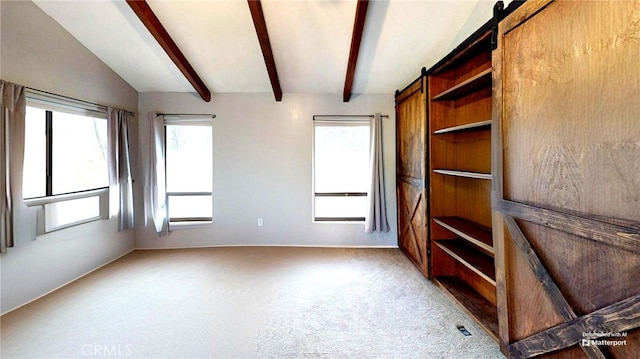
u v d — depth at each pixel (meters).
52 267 2.77
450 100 2.91
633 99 0.98
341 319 2.26
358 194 4.27
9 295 2.37
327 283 2.94
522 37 1.49
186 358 1.82
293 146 4.20
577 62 1.18
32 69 2.54
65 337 2.02
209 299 2.59
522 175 1.52
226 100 4.14
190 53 3.25
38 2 2.53
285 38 2.95
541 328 1.44
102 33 2.92
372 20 2.66
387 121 4.16
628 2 0.98
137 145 4.04
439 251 2.99
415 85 3.25
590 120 1.13
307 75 3.66
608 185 1.07
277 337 2.03
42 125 2.72
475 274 2.66
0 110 2.25
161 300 2.57
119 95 3.66
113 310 2.39
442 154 2.95
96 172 3.36
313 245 4.25
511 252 1.65
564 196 1.26
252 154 4.19
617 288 1.05
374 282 2.96
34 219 2.59
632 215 0.99
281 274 3.18
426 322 2.21
